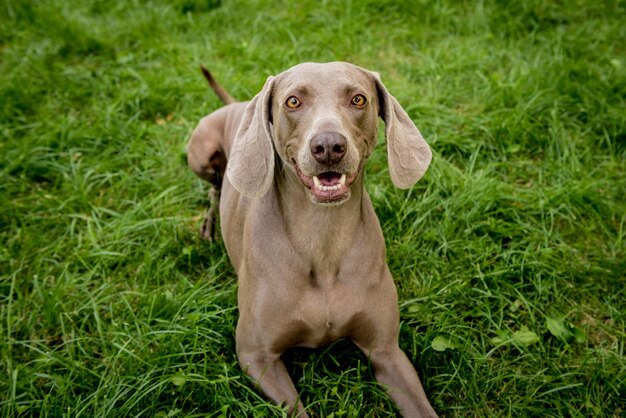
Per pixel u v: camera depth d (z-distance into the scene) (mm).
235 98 4812
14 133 4648
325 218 2574
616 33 5398
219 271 3553
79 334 3203
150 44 5555
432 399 2854
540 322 3229
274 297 2680
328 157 2275
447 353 3004
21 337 3223
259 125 2607
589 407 2771
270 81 2635
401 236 3703
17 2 6098
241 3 6027
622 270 3422
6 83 5004
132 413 2711
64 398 2766
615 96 4617
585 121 4547
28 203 4098
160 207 4000
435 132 4355
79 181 4164
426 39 5551
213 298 3260
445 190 3939
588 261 3588
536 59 5020
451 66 5008
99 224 3865
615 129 4332
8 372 2943
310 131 2344
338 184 2410
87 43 5594
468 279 3406
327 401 2785
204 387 2752
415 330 3105
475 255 3545
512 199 3902
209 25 5836
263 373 2730
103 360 3051
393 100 2662
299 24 5660
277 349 2783
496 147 4309
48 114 4805
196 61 5227
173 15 5949
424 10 5812
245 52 5305
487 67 5094
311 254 2648
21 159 4289
